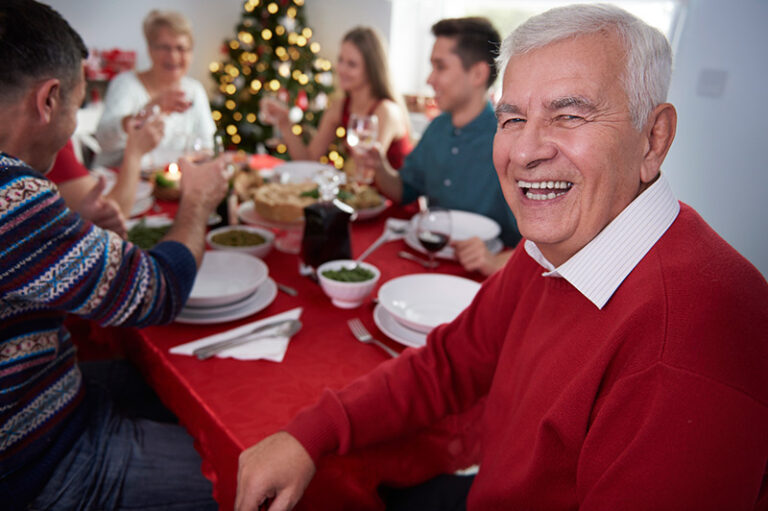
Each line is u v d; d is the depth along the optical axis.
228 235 1.49
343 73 2.82
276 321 1.11
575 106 0.61
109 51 4.45
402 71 4.75
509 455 0.76
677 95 2.93
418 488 1.02
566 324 0.70
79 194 1.43
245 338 1.03
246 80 4.75
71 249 0.74
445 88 1.85
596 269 0.65
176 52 2.77
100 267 0.78
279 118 2.66
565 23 0.61
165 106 2.13
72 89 0.84
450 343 0.96
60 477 0.85
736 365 0.52
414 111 4.41
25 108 0.78
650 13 3.01
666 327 0.55
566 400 0.63
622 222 0.64
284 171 2.15
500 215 1.85
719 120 2.77
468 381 0.96
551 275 0.72
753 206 2.69
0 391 0.76
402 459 0.92
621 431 0.57
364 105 2.86
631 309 0.60
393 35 4.56
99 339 1.28
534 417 0.71
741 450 0.50
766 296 0.57
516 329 0.83
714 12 2.69
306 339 1.06
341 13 4.97
